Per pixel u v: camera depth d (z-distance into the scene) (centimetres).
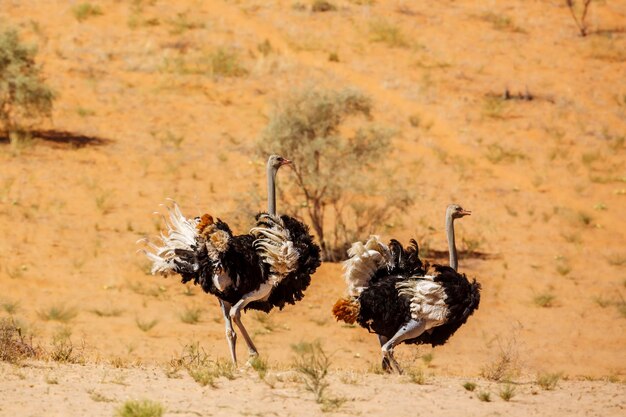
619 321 6669
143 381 3331
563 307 6900
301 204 8456
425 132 10994
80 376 3375
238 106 11200
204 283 4003
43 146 9500
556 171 10244
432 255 7769
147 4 14425
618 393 3562
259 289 4041
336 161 7794
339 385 3403
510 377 4203
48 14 13450
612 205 9469
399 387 3431
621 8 16150
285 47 13225
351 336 5997
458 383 3659
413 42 13875
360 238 7731
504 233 8512
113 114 10644
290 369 4022
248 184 9012
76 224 7706
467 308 3922
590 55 13925
